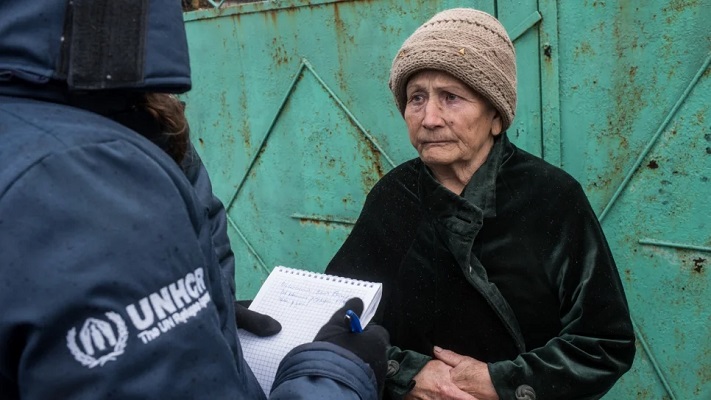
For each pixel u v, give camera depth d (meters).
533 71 2.18
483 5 2.21
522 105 2.22
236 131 2.95
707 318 2.05
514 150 1.58
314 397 1.00
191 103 3.05
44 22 0.83
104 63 0.84
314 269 2.89
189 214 0.91
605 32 2.03
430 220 1.55
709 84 1.91
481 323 1.52
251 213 3.02
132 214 0.80
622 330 1.45
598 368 1.45
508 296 1.50
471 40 1.43
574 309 1.48
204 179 1.48
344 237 2.75
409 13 2.36
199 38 2.93
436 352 1.56
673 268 2.08
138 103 0.95
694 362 2.10
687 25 1.90
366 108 2.56
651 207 2.08
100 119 0.87
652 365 2.18
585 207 1.51
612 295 1.46
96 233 0.77
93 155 0.80
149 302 0.79
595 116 2.11
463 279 1.51
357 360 1.08
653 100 2.00
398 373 1.55
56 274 0.75
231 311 1.03
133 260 0.79
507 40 1.49
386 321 1.64
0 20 0.82
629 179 2.09
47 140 0.79
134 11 0.85
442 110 1.46
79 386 0.75
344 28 2.53
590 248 1.48
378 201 1.69
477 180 1.52
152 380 0.78
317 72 2.64
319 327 1.30
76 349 0.76
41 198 0.77
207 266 0.94
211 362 0.84
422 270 1.57
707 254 2.01
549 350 1.47
